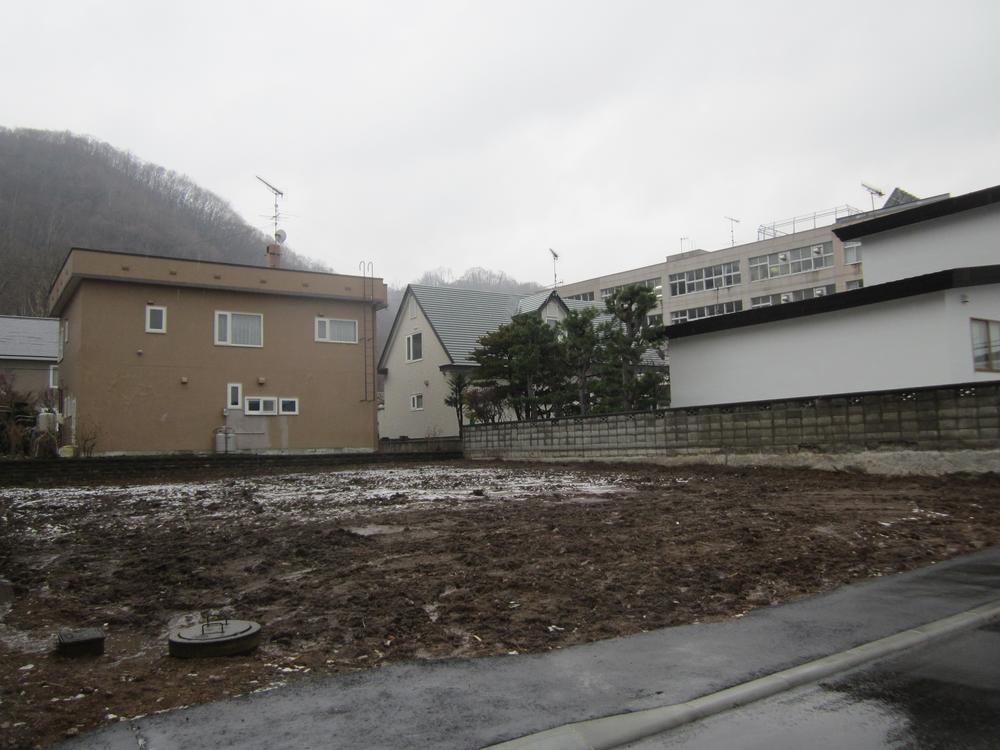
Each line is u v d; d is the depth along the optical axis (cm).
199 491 1409
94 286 2070
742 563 666
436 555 723
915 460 1252
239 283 2269
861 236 1828
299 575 656
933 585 581
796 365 1661
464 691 379
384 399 3469
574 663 421
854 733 327
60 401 2353
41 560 759
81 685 399
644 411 1786
